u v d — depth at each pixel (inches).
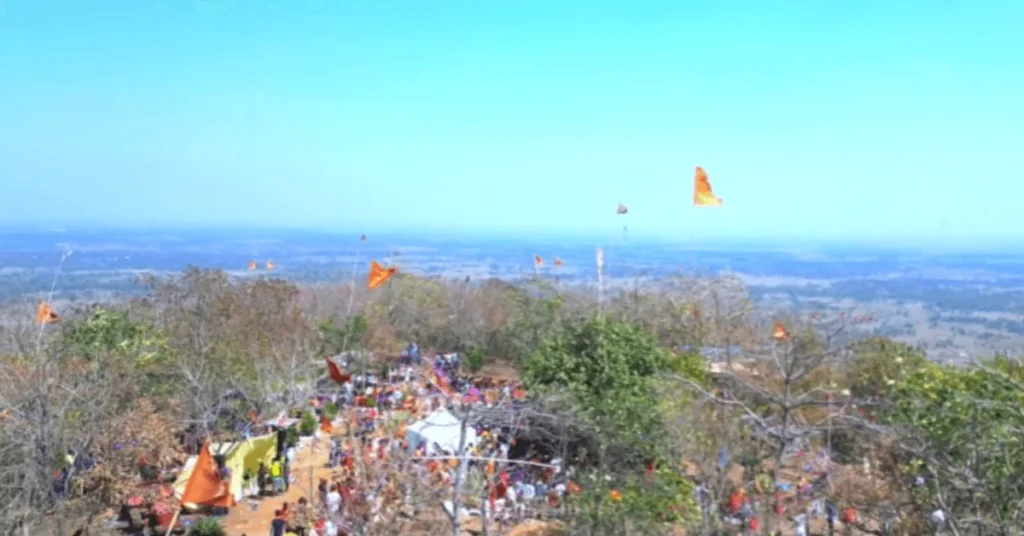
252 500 1133.1
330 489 1023.6
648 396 1042.7
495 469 877.8
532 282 1945.1
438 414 1069.1
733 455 829.2
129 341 1255.5
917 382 815.7
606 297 1820.9
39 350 926.4
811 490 877.2
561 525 856.3
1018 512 558.9
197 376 1216.8
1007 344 1029.2
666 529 799.1
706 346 1449.3
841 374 1164.5
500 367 2016.5
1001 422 642.2
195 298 1615.4
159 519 983.6
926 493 687.7
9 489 821.9
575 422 966.4
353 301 2114.9
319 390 1455.5
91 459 941.8
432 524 750.5
